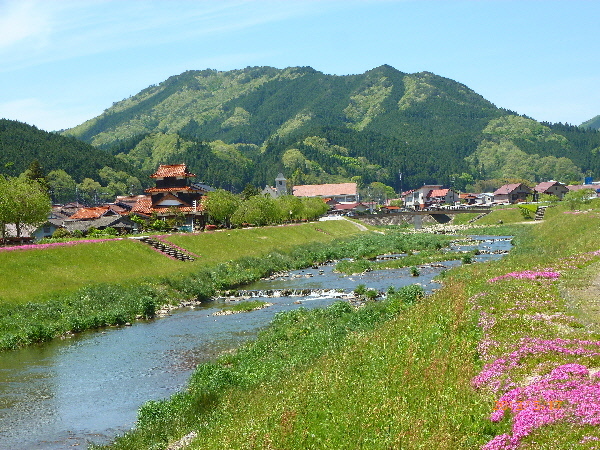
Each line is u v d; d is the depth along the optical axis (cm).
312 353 2809
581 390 1572
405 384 1923
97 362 3309
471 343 2242
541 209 15625
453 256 7869
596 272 3550
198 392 2417
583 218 8550
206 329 4100
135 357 3394
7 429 2334
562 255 4866
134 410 2516
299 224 12588
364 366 2222
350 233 13725
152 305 4806
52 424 2381
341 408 1833
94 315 4491
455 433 1527
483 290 3306
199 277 6209
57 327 4147
